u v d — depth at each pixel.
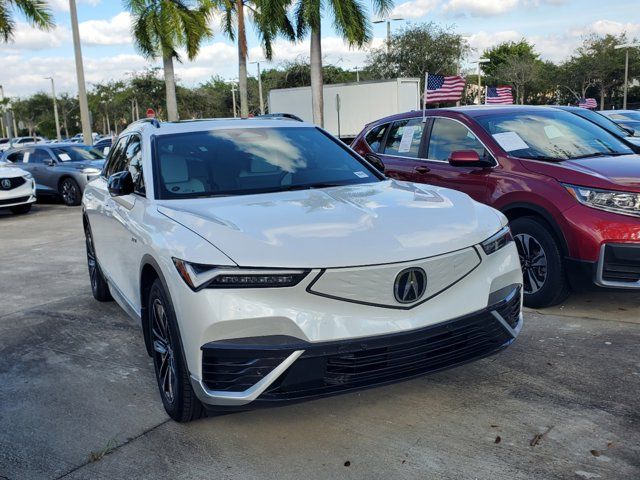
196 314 3.01
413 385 3.88
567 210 4.85
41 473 3.15
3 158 17.72
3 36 21.70
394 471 2.98
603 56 57.31
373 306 3.04
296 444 3.28
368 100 29.05
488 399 3.65
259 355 2.93
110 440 3.44
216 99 66.69
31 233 11.73
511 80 62.38
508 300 3.44
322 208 3.54
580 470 2.91
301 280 2.95
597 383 3.78
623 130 9.25
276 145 4.60
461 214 3.60
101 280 5.97
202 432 3.46
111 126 78.88
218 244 3.10
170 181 4.09
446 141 6.23
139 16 25.95
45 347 5.02
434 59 45.94
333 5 22.69
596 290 4.82
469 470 2.95
